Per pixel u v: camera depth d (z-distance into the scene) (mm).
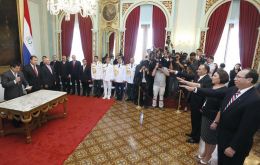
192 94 3330
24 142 3254
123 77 5824
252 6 5797
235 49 6301
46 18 7402
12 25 5586
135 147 3219
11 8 5504
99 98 6000
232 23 6199
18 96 3969
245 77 1725
